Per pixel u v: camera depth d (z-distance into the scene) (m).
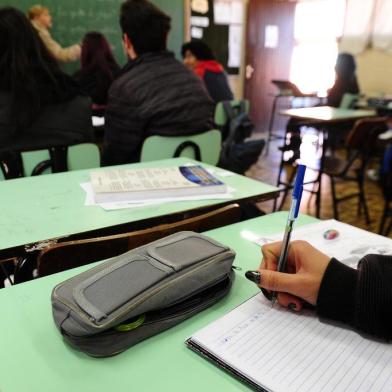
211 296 0.69
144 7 1.96
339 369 0.54
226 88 3.69
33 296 0.71
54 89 1.69
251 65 6.21
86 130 1.84
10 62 1.58
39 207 1.10
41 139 1.72
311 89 6.35
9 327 0.63
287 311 0.66
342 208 3.47
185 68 2.06
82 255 0.88
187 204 1.16
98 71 3.65
